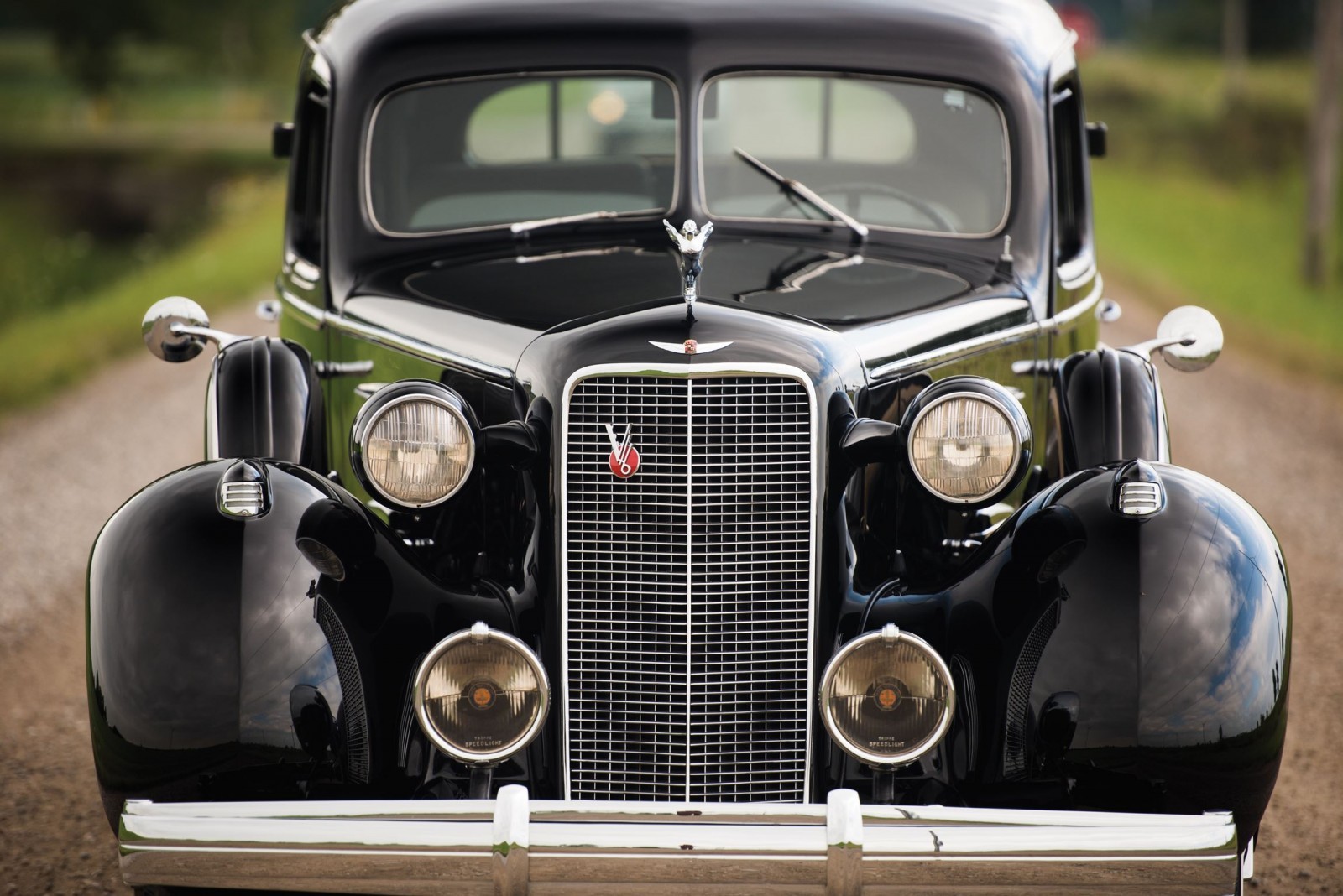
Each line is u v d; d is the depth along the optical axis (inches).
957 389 370.0
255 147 5182.1
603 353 363.3
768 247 475.2
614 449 358.0
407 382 372.8
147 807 322.7
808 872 313.9
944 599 372.5
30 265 2864.2
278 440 417.1
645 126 487.5
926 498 410.6
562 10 491.2
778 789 370.9
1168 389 1273.4
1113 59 5890.8
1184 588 340.2
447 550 410.6
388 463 366.3
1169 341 465.1
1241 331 1606.8
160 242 3186.5
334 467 505.7
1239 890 350.9
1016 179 490.3
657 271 445.7
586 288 434.0
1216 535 348.2
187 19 6195.9
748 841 313.4
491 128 494.0
